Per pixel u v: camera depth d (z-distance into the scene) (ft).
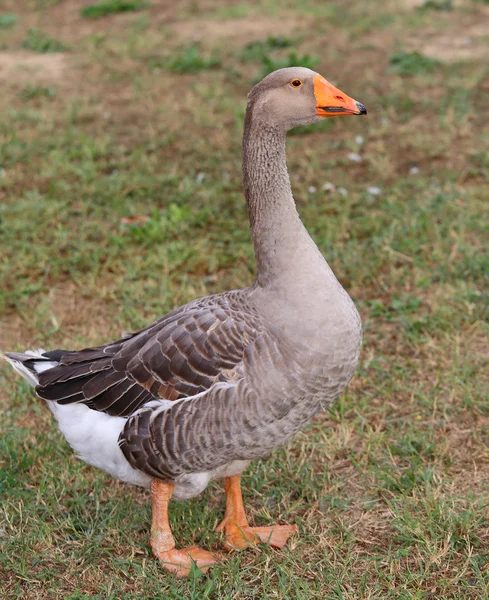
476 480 8.22
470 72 16.01
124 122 14.90
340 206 11.45
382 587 7.48
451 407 8.87
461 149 13.05
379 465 8.41
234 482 7.93
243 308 7.48
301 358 7.32
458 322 9.70
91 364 7.67
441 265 10.41
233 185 12.19
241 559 7.74
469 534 7.75
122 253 10.93
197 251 10.84
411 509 7.99
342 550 7.76
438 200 11.46
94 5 22.41
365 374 9.30
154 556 7.75
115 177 12.44
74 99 15.92
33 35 20.15
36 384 7.75
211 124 14.49
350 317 7.47
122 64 18.07
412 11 20.59
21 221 11.27
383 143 13.48
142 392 7.50
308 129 14.15
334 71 16.78
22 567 7.64
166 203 11.87
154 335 7.59
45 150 13.47
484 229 10.91
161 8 22.48
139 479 7.67
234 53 18.31
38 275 10.73
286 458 8.50
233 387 7.30
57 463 8.48
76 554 7.77
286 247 7.44
